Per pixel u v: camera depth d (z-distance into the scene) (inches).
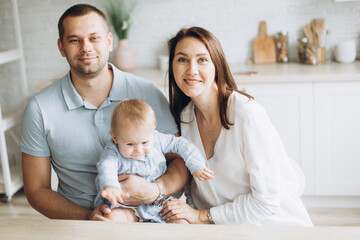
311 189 129.0
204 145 71.9
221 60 67.0
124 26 140.6
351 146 125.3
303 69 131.6
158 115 73.8
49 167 73.1
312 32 141.3
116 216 64.8
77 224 48.9
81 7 67.2
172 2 147.6
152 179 68.6
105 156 64.5
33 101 70.5
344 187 127.4
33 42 152.6
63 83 70.9
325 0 141.8
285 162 71.3
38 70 154.7
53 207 69.4
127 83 73.1
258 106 67.5
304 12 143.5
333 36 143.8
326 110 124.0
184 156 67.3
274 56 146.6
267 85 124.7
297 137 126.6
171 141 68.6
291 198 71.4
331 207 132.0
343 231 45.4
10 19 150.5
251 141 65.1
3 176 140.3
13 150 155.9
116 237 45.9
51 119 70.0
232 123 66.9
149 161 66.4
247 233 45.8
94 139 70.7
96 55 66.8
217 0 145.9
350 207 131.1
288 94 124.5
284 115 126.0
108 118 71.1
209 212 68.2
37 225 48.9
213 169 70.2
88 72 67.1
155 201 66.8
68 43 66.3
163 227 47.7
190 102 73.1
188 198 76.6
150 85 74.9
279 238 44.5
